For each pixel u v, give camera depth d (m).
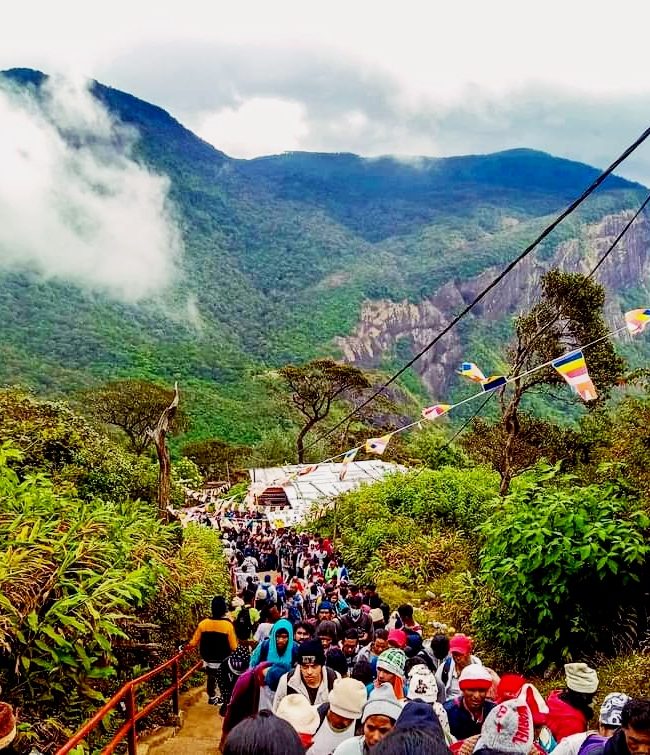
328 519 21.88
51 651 5.04
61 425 12.60
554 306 16.16
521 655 8.34
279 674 4.66
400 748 2.24
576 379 6.09
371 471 27.47
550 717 3.94
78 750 4.61
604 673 7.07
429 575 14.66
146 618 7.21
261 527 22.78
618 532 7.50
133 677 6.81
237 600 10.19
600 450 14.45
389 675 4.10
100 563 6.22
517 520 8.30
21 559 5.49
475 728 3.89
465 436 23.95
